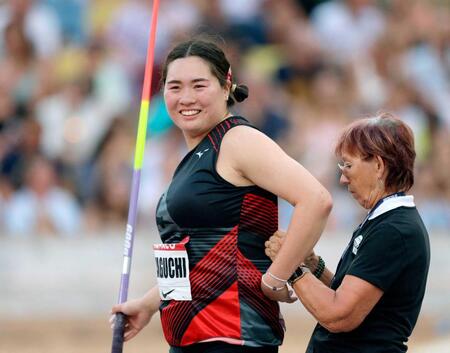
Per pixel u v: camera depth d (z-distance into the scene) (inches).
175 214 472.1
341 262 486.0
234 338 462.3
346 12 1430.9
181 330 472.4
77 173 1249.4
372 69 1391.5
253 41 1397.6
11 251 1113.4
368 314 466.9
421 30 1432.1
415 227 465.7
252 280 466.6
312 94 1365.7
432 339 1099.9
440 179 1284.4
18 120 1286.9
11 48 1363.2
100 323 1113.4
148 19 1385.3
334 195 1238.9
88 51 1368.1
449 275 1146.7
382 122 473.1
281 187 457.4
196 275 468.1
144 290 1121.4
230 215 465.7
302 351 1052.5
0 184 1222.3
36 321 1106.1
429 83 1391.5
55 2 1406.3
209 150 472.4
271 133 1290.6
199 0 1407.5
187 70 478.3
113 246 1135.0
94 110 1304.1
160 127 1268.5
